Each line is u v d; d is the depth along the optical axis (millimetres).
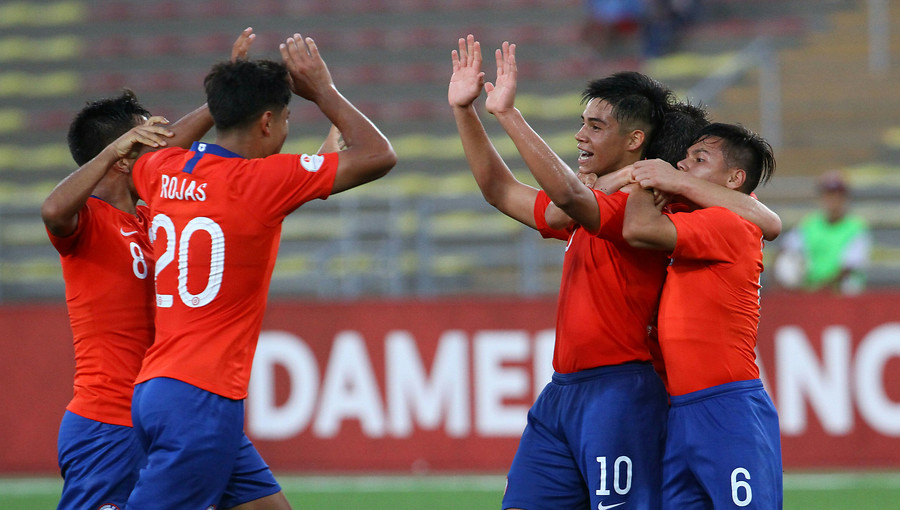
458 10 58219
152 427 12617
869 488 25625
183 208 12938
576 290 13938
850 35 51969
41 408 29516
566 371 13984
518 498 14023
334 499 25516
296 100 53688
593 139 14148
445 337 28938
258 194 12820
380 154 13242
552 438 14055
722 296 13398
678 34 53969
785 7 54688
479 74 14406
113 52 58094
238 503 14250
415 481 27578
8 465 29422
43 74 57562
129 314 14227
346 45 56906
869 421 27906
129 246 14305
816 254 33469
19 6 61625
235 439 12922
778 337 28297
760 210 13773
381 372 29016
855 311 28094
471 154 14938
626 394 13562
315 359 29156
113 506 14000
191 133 14500
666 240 13062
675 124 14461
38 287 41062
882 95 48938
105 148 13969
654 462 13633
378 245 38312
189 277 12836
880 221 40938
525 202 14898
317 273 37500
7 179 50594
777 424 13656
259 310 13281
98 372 14133
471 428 28734
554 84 52594
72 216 13500
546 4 57594
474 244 41312
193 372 12680
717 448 13156
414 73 54594
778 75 50094
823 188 33438
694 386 13422
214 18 59594
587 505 14172
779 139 47500
